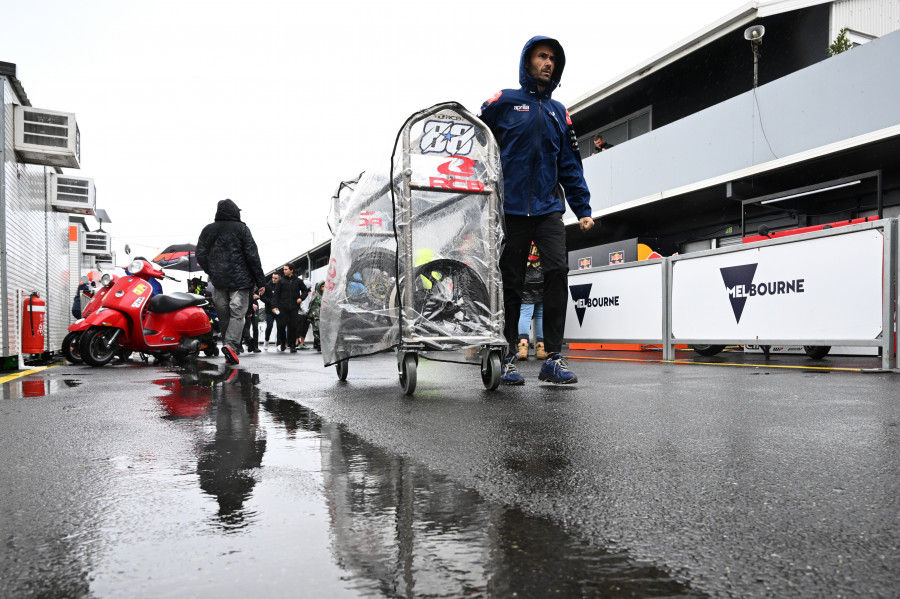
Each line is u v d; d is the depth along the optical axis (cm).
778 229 1186
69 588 102
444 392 370
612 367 566
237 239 697
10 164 739
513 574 105
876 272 489
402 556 114
